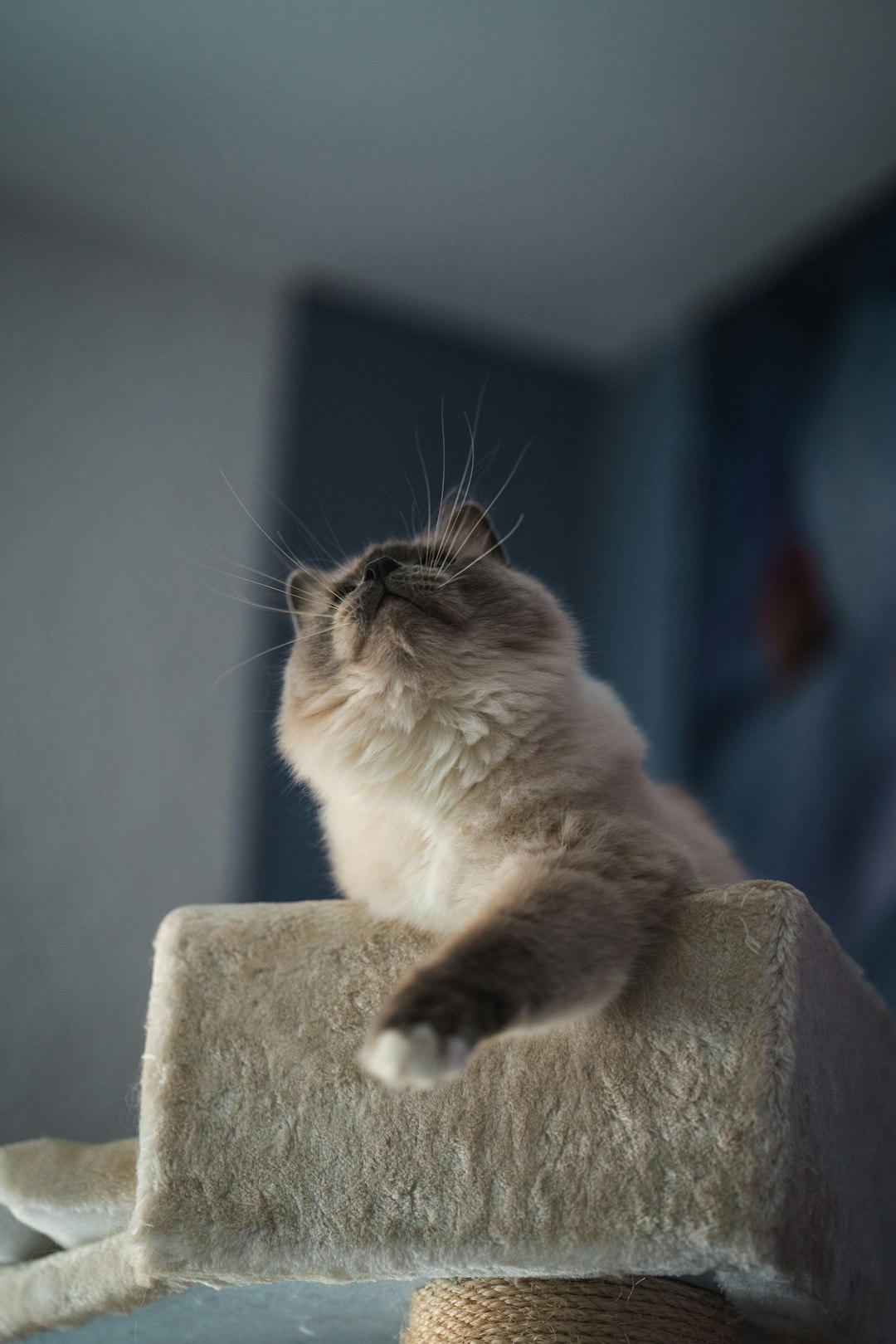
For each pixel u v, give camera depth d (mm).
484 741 1857
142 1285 1675
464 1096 1601
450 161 3920
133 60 3559
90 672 3963
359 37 3430
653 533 4551
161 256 4449
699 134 3746
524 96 3627
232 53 3516
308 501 4410
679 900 1597
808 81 3523
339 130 3805
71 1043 3607
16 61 3578
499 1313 1624
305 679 2078
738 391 4352
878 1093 1859
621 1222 1472
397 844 1853
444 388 4750
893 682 3447
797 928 1523
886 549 3588
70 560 4043
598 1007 1479
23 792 3783
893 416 3672
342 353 4613
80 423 4184
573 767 1839
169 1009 1748
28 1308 1866
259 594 4242
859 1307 1639
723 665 4109
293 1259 1590
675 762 4199
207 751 4027
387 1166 1605
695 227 4188
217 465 4328
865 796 3445
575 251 4355
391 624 1924
